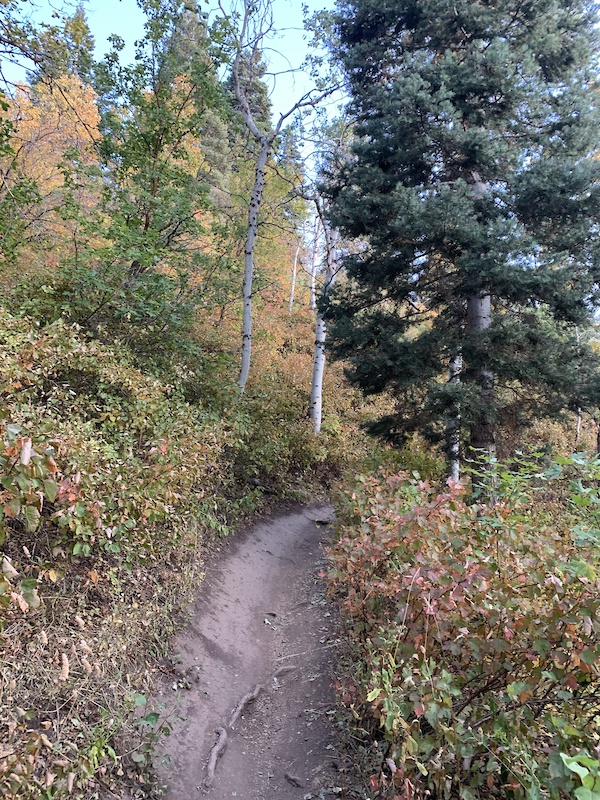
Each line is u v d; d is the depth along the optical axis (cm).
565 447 1309
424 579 320
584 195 838
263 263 1769
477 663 286
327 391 1802
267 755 423
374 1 1005
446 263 980
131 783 342
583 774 158
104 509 398
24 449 243
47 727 275
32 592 247
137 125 1059
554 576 294
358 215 966
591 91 926
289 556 916
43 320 741
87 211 1028
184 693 450
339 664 503
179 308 900
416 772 282
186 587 573
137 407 566
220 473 817
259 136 1129
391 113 902
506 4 904
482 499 573
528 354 869
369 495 631
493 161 860
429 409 898
